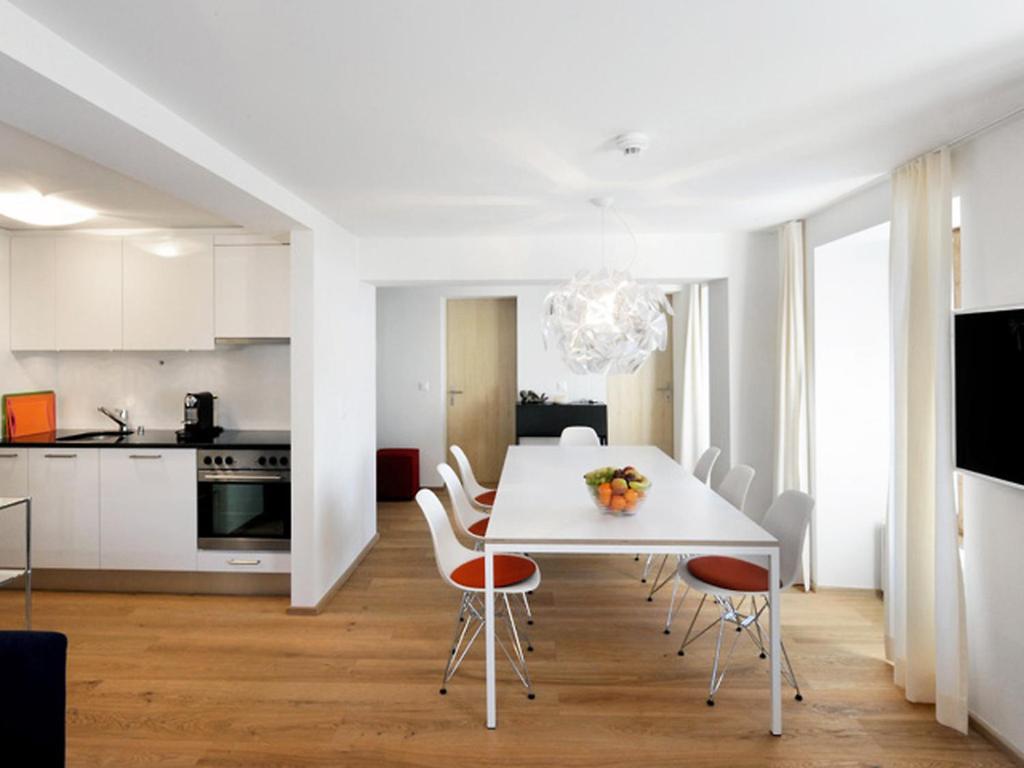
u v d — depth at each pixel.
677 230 3.97
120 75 1.77
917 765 2.08
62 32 1.52
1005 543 2.15
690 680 2.62
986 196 2.24
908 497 2.51
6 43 1.40
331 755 2.12
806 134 2.28
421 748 2.16
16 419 3.81
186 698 2.48
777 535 2.67
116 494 3.57
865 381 3.60
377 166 2.62
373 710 2.39
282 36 1.55
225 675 2.66
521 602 3.46
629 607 3.39
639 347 3.25
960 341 2.27
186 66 1.72
